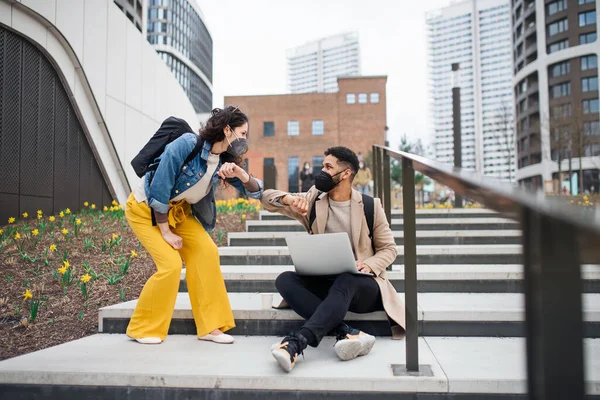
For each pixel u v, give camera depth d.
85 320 3.23
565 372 0.84
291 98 42.00
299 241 2.71
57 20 7.18
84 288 3.51
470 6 126.25
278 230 6.00
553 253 0.86
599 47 55.38
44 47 7.06
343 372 2.21
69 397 2.22
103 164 8.82
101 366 2.31
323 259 2.71
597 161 50.41
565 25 58.59
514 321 2.85
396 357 2.47
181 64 102.50
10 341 2.87
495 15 123.06
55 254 4.59
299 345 2.29
